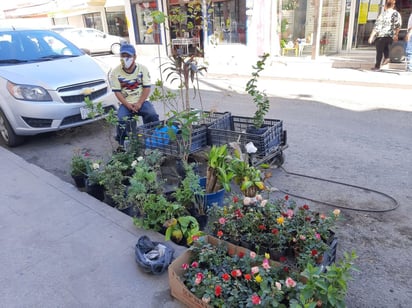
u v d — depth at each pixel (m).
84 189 4.10
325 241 2.54
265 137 3.98
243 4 13.34
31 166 4.65
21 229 3.25
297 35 13.20
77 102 5.48
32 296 2.48
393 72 9.94
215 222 2.82
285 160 4.78
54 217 3.42
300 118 6.64
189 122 3.63
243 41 13.85
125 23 20.47
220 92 9.19
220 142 4.20
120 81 4.81
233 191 3.88
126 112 4.89
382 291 2.51
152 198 3.13
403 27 10.61
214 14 14.16
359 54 12.16
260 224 2.69
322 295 1.94
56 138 6.11
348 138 5.48
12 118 5.36
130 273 2.65
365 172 4.31
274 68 11.85
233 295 2.06
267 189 3.29
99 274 2.66
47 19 25.80
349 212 3.49
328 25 12.45
